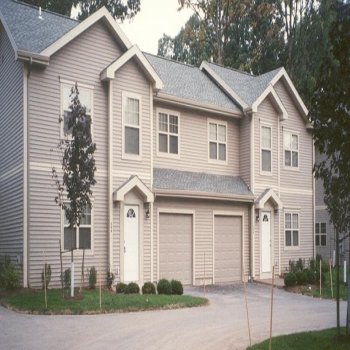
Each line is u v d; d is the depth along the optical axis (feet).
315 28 116.37
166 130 63.98
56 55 51.88
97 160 54.08
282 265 73.67
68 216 43.86
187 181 63.21
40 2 101.76
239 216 69.41
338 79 29.01
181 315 39.96
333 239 91.56
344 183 29.55
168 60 76.28
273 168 73.20
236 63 122.83
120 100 56.24
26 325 34.55
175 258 61.57
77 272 51.55
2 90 56.80
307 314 42.34
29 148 49.26
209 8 125.59
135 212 56.95
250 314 41.68
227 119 71.05
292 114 78.07
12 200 52.34
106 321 36.42
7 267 48.29
